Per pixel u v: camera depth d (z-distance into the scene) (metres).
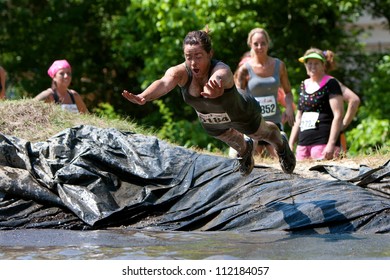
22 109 20.11
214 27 32.72
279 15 36.22
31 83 40.44
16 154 17.58
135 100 12.12
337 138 19.92
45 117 19.97
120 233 15.34
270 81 19.94
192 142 33.09
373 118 32.47
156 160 17.53
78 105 22.22
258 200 16.14
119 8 41.91
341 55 38.22
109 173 17.27
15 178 16.88
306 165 18.78
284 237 14.62
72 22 41.28
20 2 41.44
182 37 33.41
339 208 15.41
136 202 16.42
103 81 42.09
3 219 16.11
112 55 41.06
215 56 34.44
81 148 17.83
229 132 14.23
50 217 16.25
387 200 15.95
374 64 38.00
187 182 16.97
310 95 20.03
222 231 15.59
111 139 18.12
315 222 15.17
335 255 12.73
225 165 17.25
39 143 17.98
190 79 13.03
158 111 38.38
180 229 15.83
